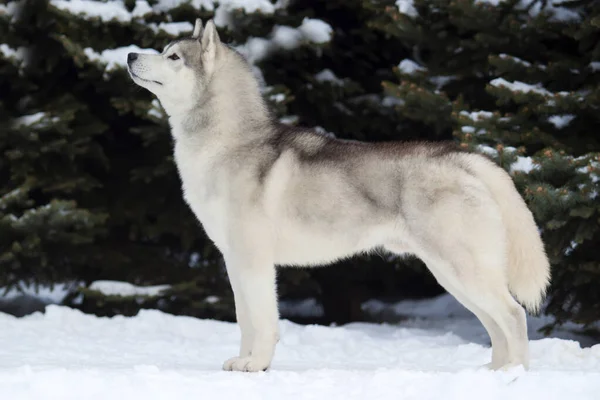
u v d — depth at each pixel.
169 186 20.22
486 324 10.22
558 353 12.39
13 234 17.80
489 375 8.39
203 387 8.16
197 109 10.44
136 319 15.52
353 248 10.18
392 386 8.29
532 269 10.06
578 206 14.02
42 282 19.55
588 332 17.14
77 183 19.00
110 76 18.14
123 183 20.61
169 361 11.66
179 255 21.08
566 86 16.47
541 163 14.41
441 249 9.68
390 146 10.20
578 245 15.31
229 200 10.11
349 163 10.06
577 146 15.67
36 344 12.86
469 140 15.45
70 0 17.86
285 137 10.42
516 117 15.97
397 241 10.14
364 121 20.28
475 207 9.66
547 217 14.23
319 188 10.01
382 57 21.44
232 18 18.56
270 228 10.04
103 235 19.47
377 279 21.80
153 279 19.95
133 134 20.72
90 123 19.52
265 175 10.09
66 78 20.06
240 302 10.38
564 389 8.09
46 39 19.03
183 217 19.94
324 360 12.55
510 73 16.42
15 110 19.39
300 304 23.48
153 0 18.39
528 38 16.66
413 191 9.78
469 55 17.92
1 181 19.17
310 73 20.16
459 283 9.68
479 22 16.61
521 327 9.59
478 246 9.65
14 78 18.98
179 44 10.51
